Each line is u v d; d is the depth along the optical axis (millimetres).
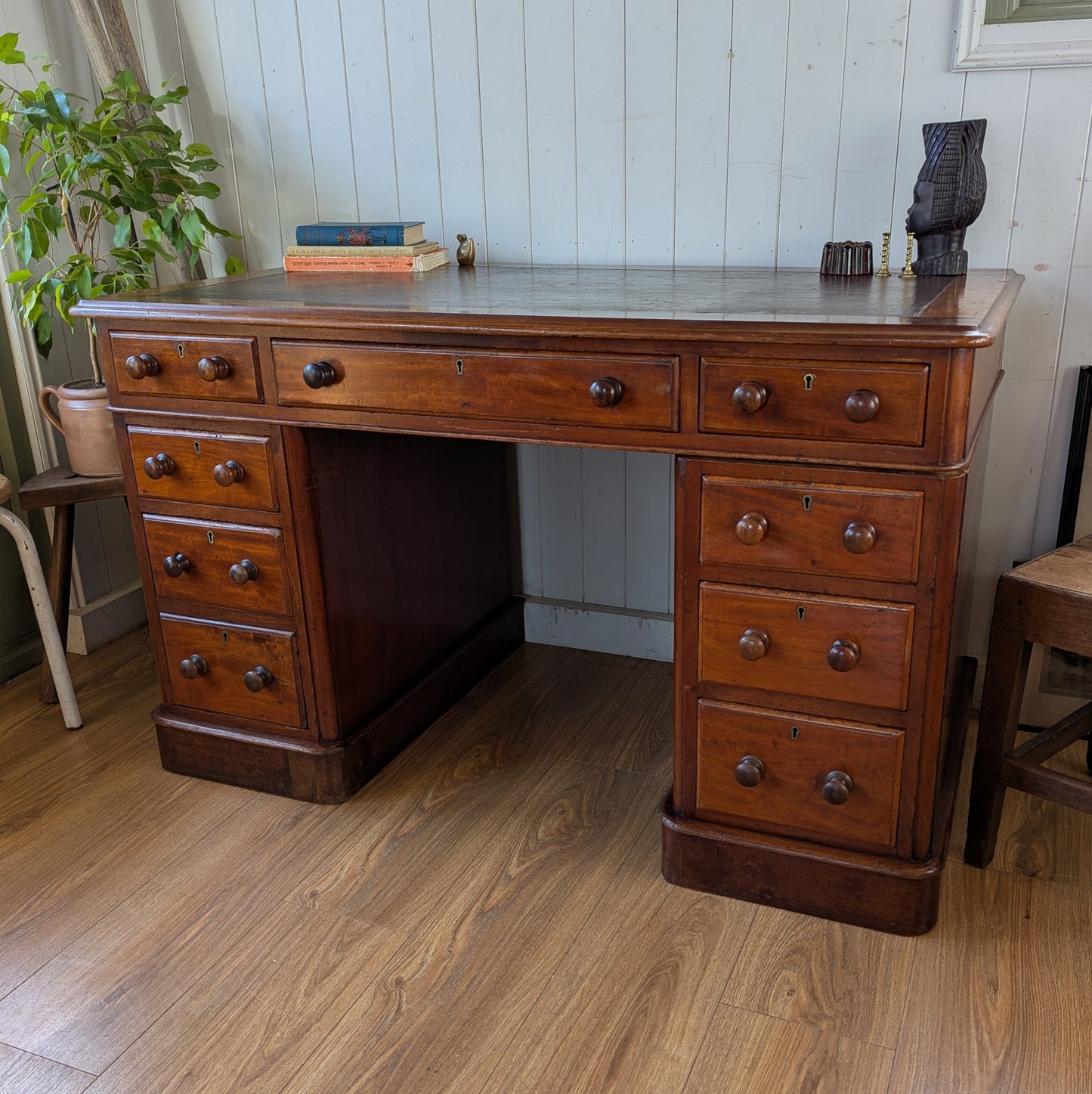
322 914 1606
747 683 1495
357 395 1590
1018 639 1526
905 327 1248
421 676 2113
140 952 1539
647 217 2064
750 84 1907
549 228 2150
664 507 2258
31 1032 1401
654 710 2178
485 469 2273
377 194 2275
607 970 1475
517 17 2029
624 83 1993
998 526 1997
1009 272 1764
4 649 2410
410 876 1686
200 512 1798
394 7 2115
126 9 2324
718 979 1451
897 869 1479
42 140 2076
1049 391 1887
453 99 2137
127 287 2211
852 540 1333
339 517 1794
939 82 1791
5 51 1941
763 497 1390
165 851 1767
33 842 1799
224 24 2262
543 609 2453
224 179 2391
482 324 1454
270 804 1895
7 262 2219
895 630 1380
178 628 1896
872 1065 1307
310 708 1842
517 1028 1381
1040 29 1694
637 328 1366
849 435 1313
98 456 2109
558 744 2059
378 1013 1414
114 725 2186
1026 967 1452
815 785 1508
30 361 2295
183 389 1717
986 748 1593
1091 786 1508
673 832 1613
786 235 1978
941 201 1647
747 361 1335
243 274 2125
